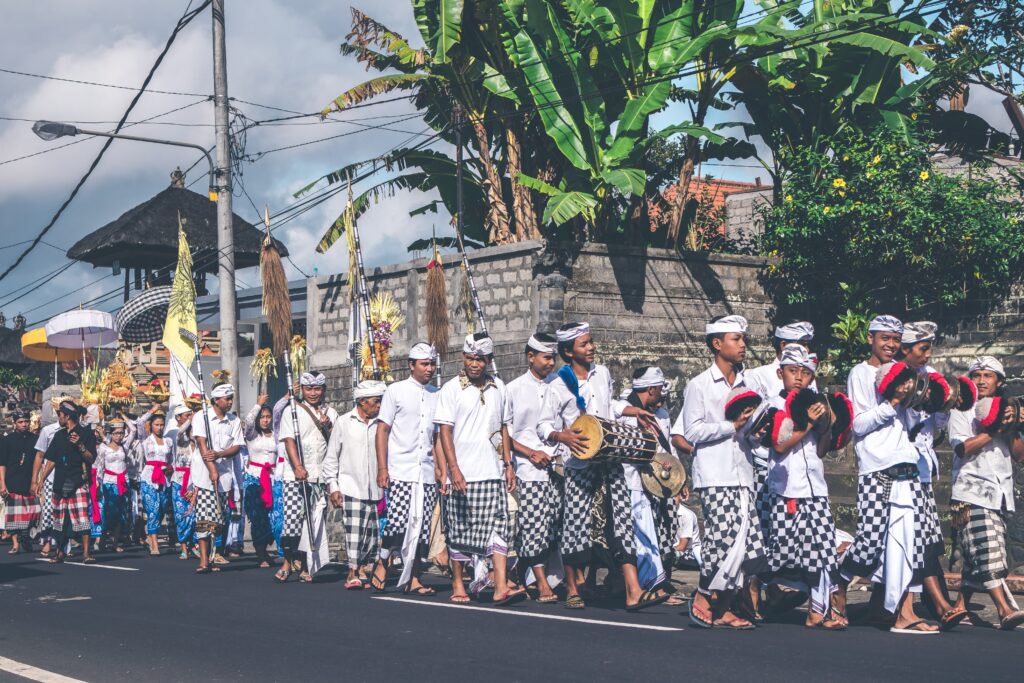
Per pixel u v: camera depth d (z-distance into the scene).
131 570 13.52
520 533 9.53
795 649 7.14
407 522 10.50
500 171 22.55
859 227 18.77
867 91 20.59
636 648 7.25
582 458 8.68
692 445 8.38
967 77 20.88
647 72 19.56
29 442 16.73
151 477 16.02
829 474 14.35
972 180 19.70
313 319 22.11
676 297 19.03
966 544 8.21
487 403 9.61
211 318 30.66
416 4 20.91
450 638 7.76
